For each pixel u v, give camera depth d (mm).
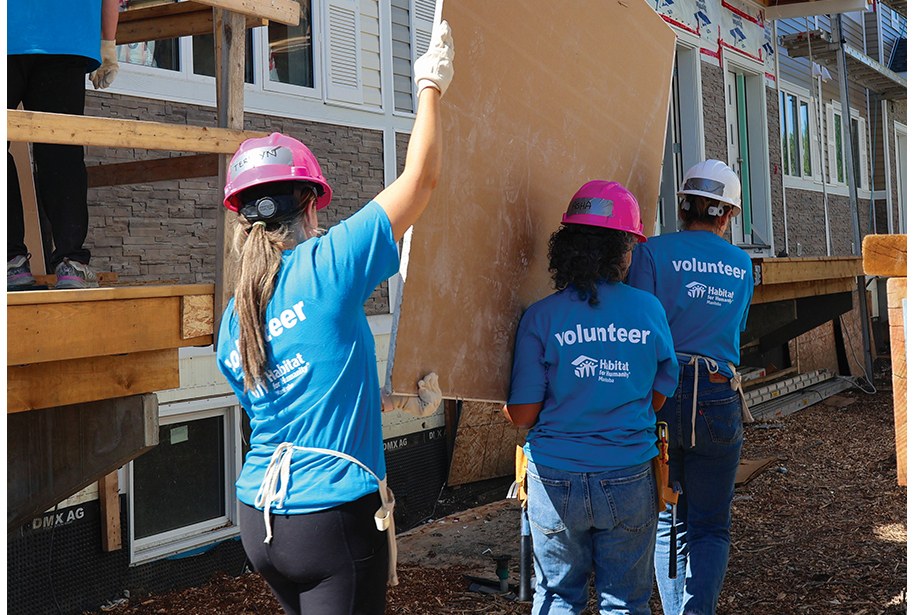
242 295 1783
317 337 1755
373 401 1850
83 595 4578
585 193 2541
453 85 2137
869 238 1656
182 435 5215
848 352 11320
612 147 3092
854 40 15094
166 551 4984
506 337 2537
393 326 2066
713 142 10414
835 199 14195
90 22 2615
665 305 3055
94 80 2820
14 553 4262
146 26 3602
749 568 4633
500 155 2412
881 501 5855
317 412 1770
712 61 10414
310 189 1911
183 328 2678
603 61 2924
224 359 1923
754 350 9914
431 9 7121
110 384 2631
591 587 4316
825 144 13922
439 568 4875
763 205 11602
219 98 2775
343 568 1764
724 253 3109
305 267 1766
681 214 3336
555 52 2607
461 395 2324
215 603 4773
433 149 1910
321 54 6094
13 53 2479
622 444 2414
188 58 5141
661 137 3504
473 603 4293
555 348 2432
